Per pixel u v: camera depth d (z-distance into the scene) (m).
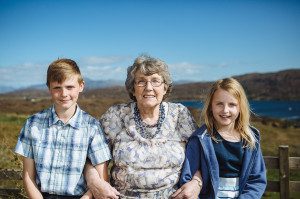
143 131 3.63
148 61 3.57
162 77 3.62
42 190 3.43
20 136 3.52
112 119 3.72
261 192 3.58
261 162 3.70
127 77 3.74
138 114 3.71
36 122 3.52
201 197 3.66
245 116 3.64
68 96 3.43
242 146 3.62
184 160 3.64
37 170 3.45
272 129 26.80
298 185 4.37
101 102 38.47
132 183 3.50
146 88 3.56
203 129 3.70
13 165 6.38
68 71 3.40
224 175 3.59
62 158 3.45
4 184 5.87
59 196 3.44
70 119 3.52
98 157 3.52
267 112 114.50
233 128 3.71
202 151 3.62
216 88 3.63
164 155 3.54
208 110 3.71
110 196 3.38
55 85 3.42
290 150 15.77
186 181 3.57
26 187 3.47
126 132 3.65
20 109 45.53
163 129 3.67
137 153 3.52
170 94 3.84
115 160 3.58
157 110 3.74
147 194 3.49
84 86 3.62
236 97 3.58
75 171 3.45
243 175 3.59
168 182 3.51
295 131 27.22
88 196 3.46
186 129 3.76
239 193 3.57
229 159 3.59
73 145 3.47
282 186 4.32
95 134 3.56
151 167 3.51
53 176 3.42
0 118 21.31
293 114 103.62
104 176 3.60
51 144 3.46
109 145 3.70
